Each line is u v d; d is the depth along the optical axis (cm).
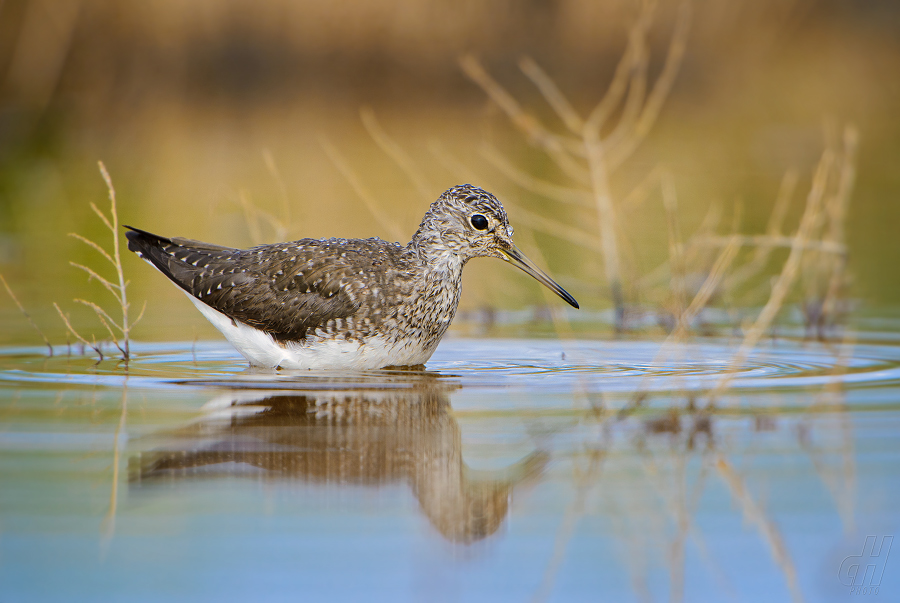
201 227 1883
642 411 906
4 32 3048
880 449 797
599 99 3375
